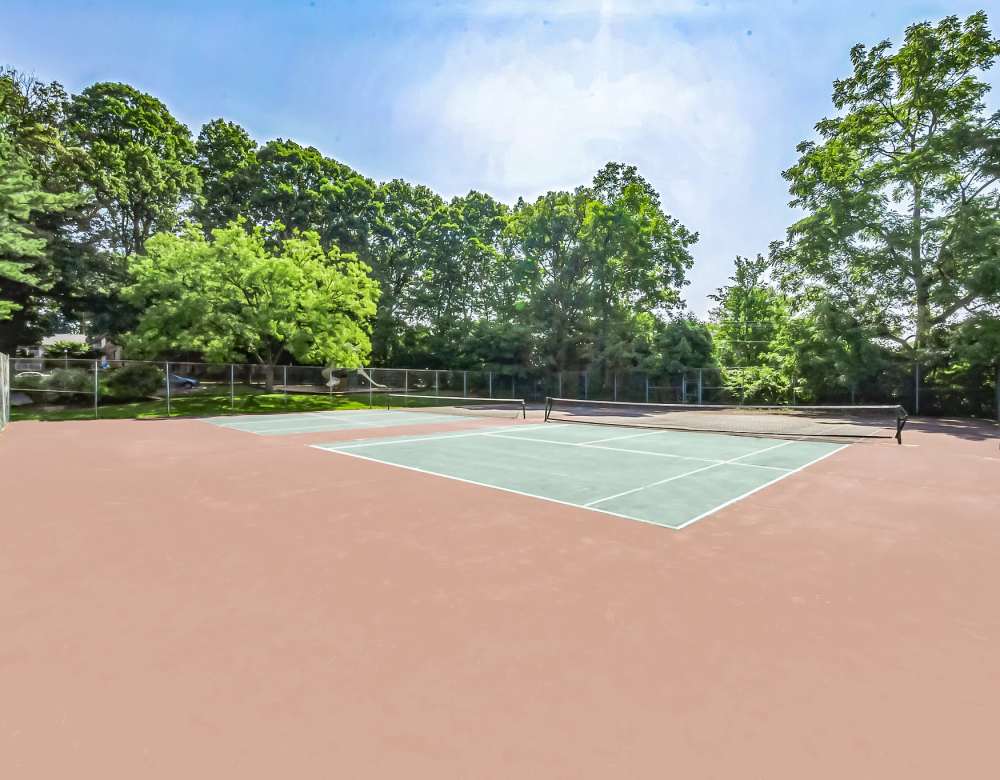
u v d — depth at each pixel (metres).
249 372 30.25
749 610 3.85
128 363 25.86
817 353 27.52
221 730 2.50
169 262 24.66
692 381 33.09
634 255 37.41
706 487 8.28
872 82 27.47
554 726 2.55
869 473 9.66
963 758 2.33
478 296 48.69
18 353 30.16
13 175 19.67
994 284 21.97
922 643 3.37
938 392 24.91
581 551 5.16
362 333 28.86
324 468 9.78
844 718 2.61
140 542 5.33
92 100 36.66
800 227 28.19
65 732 2.46
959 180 24.91
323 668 3.05
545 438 15.20
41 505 6.84
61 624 3.55
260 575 4.47
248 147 47.16
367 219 46.00
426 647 3.30
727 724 2.56
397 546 5.26
